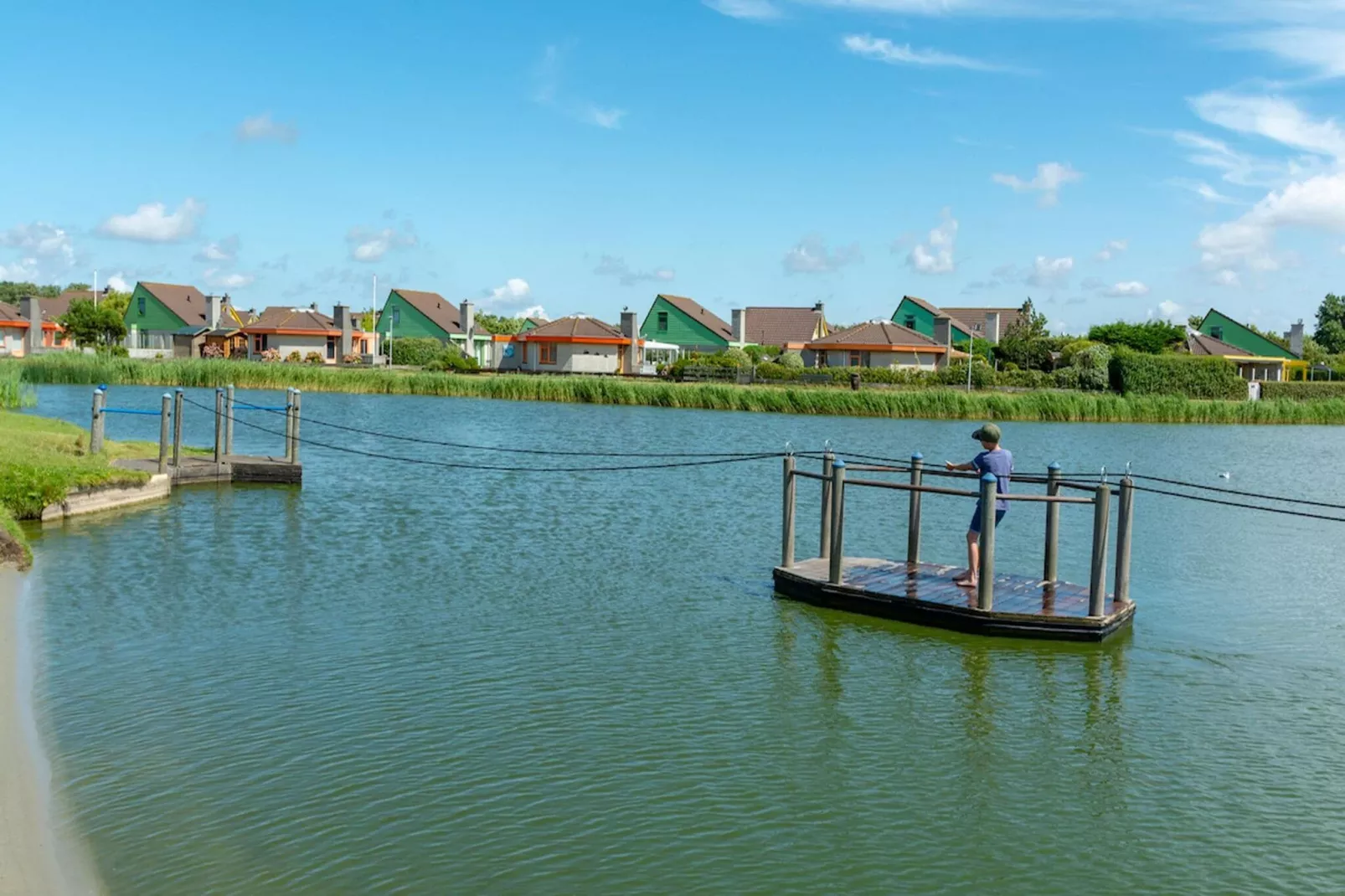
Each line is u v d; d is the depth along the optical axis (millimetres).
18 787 9531
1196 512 27266
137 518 22234
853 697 12570
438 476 29938
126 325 109625
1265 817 9875
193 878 8234
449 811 9453
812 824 9469
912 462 17719
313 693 12141
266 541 20250
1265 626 16062
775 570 17234
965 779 10484
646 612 15891
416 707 11820
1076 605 15367
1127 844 9320
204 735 10883
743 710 12047
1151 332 98375
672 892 8328
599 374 88062
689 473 32438
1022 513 26156
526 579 17781
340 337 100625
